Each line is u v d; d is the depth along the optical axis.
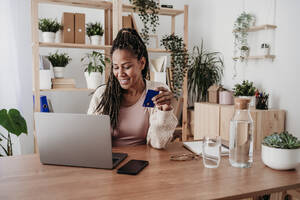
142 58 1.48
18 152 2.82
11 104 2.73
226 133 2.86
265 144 1.00
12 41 2.69
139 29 3.65
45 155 1.06
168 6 3.06
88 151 1.00
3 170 1.00
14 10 2.69
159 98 1.28
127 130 1.51
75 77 3.21
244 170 0.99
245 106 1.00
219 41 3.62
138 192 0.79
